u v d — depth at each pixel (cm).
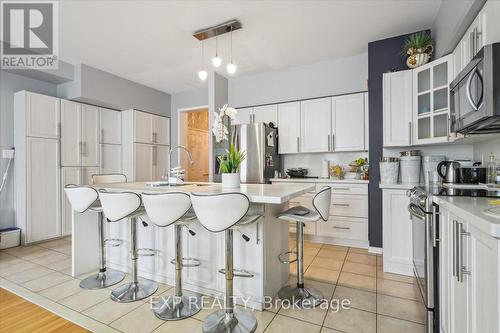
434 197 157
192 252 222
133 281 218
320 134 393
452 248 130
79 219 260
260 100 447
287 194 172
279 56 380
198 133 632
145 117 494
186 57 381
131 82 475
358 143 367
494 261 83
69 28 301
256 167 391
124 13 270
